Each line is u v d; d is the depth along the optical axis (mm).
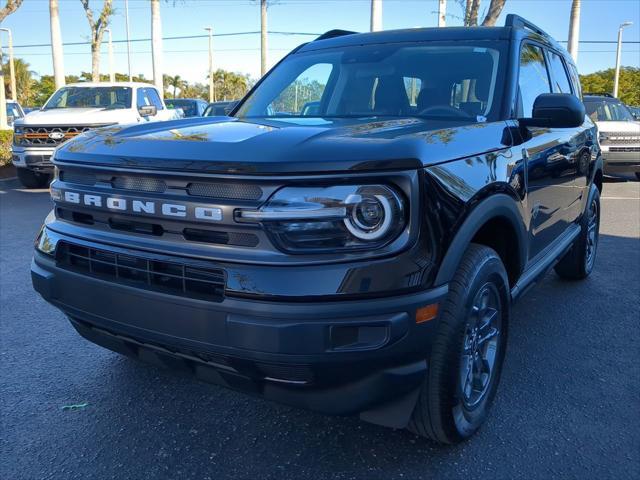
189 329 2406
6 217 8984
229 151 2400
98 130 3154
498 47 3715
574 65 5641
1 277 5742
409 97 3662
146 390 3523
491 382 3117
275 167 2250
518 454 2889
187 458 2861
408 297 2301
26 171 12094
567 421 3197
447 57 3783
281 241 2264
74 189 2756
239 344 2293
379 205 2252
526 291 3727
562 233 4680
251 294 2262
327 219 2242
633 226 8711
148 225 2533
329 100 3926
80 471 2758
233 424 3162
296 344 2227
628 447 2957
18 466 2789
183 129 2939
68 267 2809
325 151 2305
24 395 3453
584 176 5008
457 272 2643
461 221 2520
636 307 5043
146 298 2492
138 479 2705
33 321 4602
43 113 11914
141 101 12906
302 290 2227
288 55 4547
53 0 20719
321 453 2896
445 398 2648
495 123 3189
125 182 2570
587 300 5223
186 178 2379
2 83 19844
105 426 3139
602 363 3936
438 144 2543
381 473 2740
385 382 2391
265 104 4086
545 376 3732
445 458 2850
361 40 4270
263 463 2822
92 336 3035
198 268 2377
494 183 2816
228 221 2311
